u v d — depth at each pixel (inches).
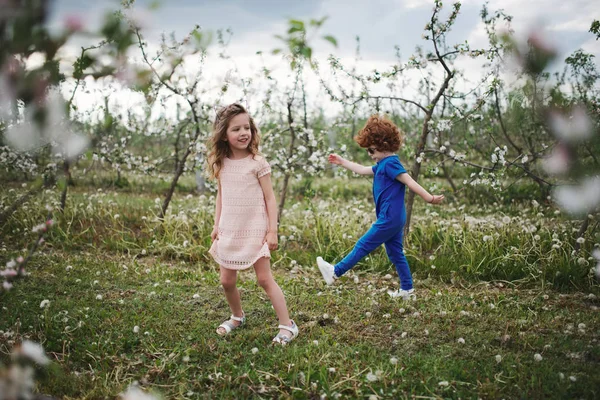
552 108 127.1
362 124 427.5
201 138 240.5
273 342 118.7
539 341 117.0
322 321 134.1
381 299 152.6
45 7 55.9
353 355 112.0
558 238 198.2
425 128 209.9
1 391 53.3
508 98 171.6
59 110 64.2
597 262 165.9
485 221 217.3
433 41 191.8
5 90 58.3
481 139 363.3
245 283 167.6
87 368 108.0
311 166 245.9
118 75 63.1
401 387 97.0
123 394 94.1
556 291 164.1
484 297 154.5
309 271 192.9
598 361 107.6
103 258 201.5
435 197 141.4
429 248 212.8
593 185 117.8
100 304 142.6
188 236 223.6
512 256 183.8
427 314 137.4
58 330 121.3
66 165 94.5
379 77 199.0
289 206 320.5
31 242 213.6
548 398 92.6
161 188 386.6
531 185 340.8
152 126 305.7
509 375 101.3
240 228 121.1
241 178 121.6
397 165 146.4
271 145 269.3
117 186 380.8
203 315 138.3
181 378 102.1
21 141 66.8
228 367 106.6
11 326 123.4
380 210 148.9
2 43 56.0
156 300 149.1
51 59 58.5
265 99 249.4
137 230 241.3
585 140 117.7
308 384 98.7
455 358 110.2
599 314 137.9
